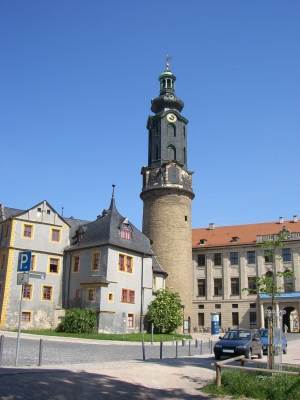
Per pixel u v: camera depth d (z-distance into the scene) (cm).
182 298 5409
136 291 4375
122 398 1203
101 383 1338
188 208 5822
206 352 2841
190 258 5672
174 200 5709
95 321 3850
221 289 7081
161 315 4412
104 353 2359
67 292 4294
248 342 2272
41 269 4225
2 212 4562
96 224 4469
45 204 4394
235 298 6925
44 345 2566
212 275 7188
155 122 6156
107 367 1656
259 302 6656
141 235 4772
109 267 4084
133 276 4381
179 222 5656
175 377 1568
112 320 3984
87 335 3541
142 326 4347
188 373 1662
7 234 4181
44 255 4272
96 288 3975
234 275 7050
